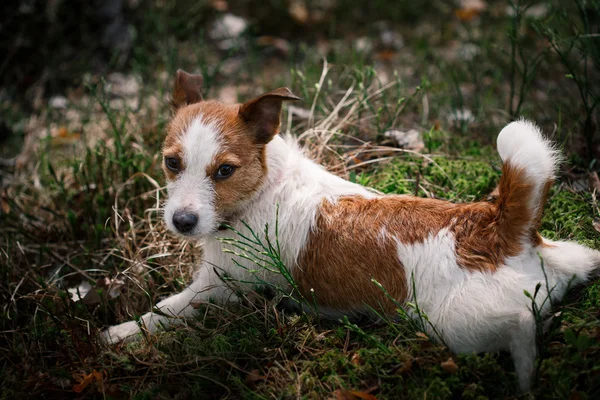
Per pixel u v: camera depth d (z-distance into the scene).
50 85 2.38
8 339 1.72
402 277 1.60
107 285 1.76
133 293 1.76
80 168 1.98
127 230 1.85
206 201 1.63
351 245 1.62
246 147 1.64
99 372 1.63
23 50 2.42
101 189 1.92
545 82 2.18
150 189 1.90
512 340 1.54
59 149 2.09
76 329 1.69
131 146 1.98
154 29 2.56
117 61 2.46
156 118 2.06
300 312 1.69
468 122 2.00
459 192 1.80
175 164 1.65
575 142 1.90
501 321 1.55
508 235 1.58
